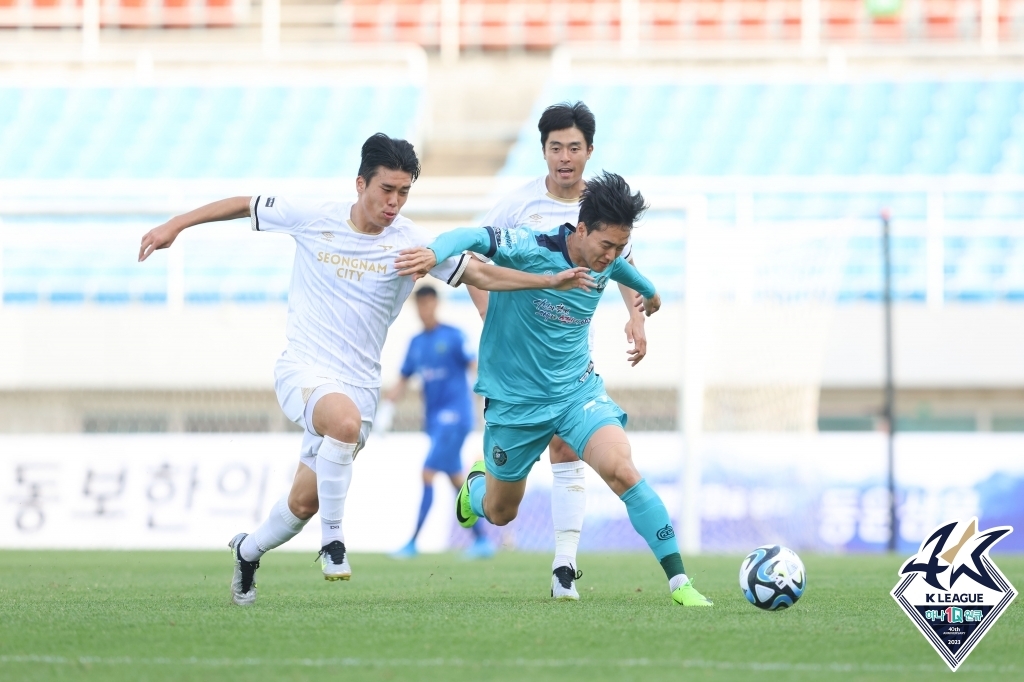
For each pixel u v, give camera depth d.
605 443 18.45
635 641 13.94
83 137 75.06
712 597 20.12
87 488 44.34
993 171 70.56
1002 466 46.09
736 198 66.88
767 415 46.19
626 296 20.78
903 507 46.00
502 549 45.44
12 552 39.97
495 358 19.25
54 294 62.00
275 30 82.19
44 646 13.59
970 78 76.88
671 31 86.38
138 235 48.62
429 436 38.78
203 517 43.81
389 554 40.06
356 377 18.03
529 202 19.77
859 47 81.50
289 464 44.00
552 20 86.50
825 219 62.25
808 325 45.91
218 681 11.38
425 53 86.38
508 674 11.74
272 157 73.38
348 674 11.73
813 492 45.12
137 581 25.61
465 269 17.47
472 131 81.50
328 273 17.97
